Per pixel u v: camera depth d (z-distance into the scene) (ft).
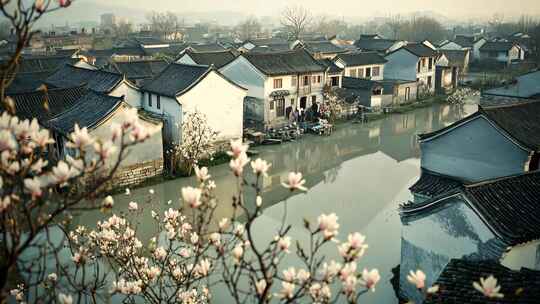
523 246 37.29
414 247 43.29
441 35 396.98
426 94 172.14
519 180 43.34
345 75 161.17
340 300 47.47
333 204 75.46
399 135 121.19
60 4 13.51
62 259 51.88
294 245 59.00
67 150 74.74
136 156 80.89
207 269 22.48
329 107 130.00
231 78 127.03
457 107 157.07
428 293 17.52
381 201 76.89
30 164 15.08
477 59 251.60
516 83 116.37
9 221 15.15
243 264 18.25
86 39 300.20
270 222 67.77
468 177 59.06
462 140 58.90
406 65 169.27
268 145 110.32
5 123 14.43
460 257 39.27
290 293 16.63
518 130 56.85
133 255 33.50
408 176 90.02
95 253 38.99
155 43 264.93
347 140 116.06
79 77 114.62
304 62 131.44
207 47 237.25
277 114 125.08
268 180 87.45
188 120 93.61
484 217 36.83
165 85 99.50
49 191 15.42
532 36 283.79
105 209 16.20
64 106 91.76
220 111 98.84
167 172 86.22
